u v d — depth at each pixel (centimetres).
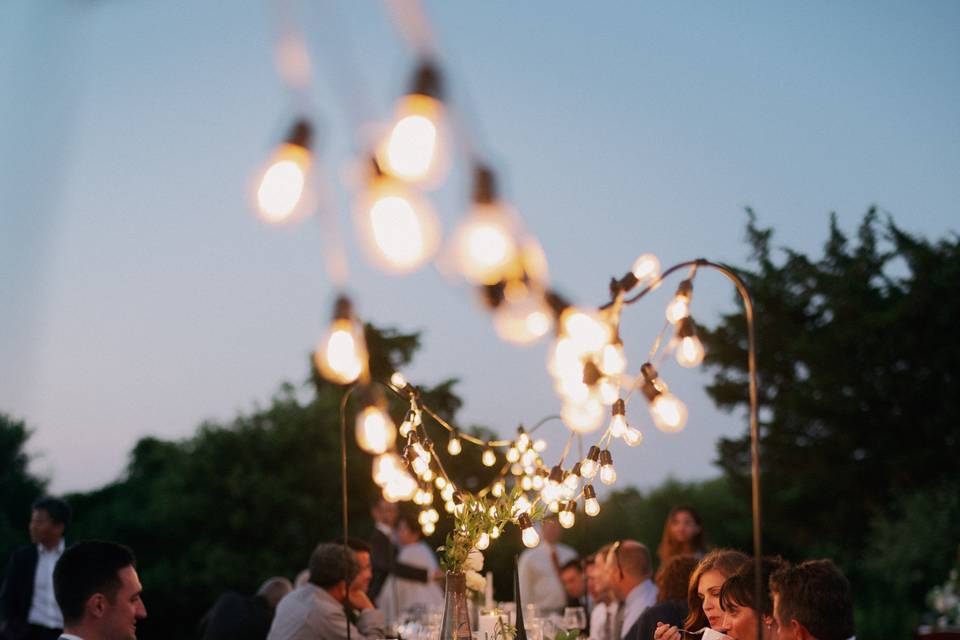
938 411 2070
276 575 2328
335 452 2383
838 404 2089
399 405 1087
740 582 372
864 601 1983
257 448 2434
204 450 2456
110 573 315
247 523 2352
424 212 145
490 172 142
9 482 2477
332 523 2381
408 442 484
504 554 1045
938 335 2077
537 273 152
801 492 2108
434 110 136
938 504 1975
